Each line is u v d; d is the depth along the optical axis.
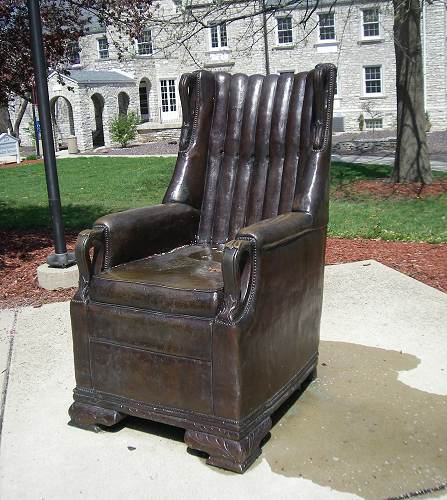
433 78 25.09
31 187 13.58
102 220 2.97
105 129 25.61
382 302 4.52
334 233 7.35
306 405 3.06
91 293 2.80
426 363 3.50
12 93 7.77
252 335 2.53
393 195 10.00
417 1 9.99
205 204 3.62
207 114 3.59
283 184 3.32
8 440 2.86
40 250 6.96
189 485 2.47
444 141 19.97
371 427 2.84
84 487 2.50
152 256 3.25
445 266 5.48
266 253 2.57
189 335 2.53
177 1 13.95
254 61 27.06
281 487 2.44
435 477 2.47
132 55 13.18
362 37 25.83
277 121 3.38
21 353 3.88
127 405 2.78
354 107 26.75
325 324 4.16
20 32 6.29
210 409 2.55
